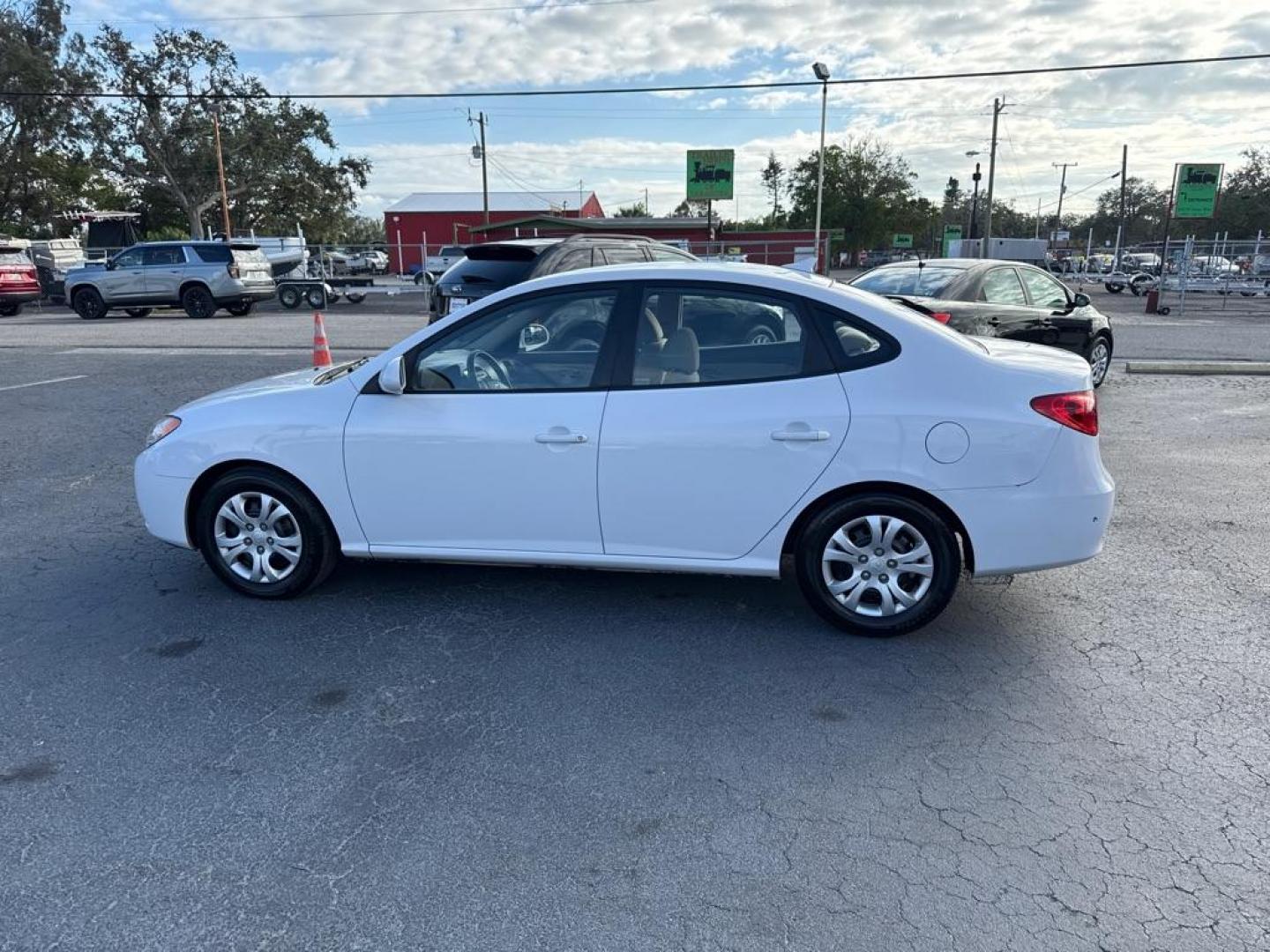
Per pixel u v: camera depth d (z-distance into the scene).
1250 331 18.16
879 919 2.44
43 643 4.11
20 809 2.92
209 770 3.14
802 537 4.06
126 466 7.34
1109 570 5.00
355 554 4.44
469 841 2.77
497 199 69.12
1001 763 3.17
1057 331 9.59
